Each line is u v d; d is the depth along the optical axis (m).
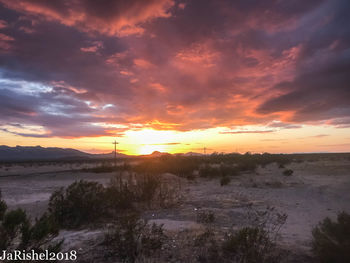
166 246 5.29
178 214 9.17
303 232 6.86
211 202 11.62
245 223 7.80
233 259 4.66
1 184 21.44
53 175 28.56
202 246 5.25
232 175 25.47
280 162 45.88
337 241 4.71
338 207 10.23
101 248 5.23
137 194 11.32
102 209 8.77
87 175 27.58
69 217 8.05
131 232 5.18
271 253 4.98
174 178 21.67
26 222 4.33
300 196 13.12
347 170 26.88
